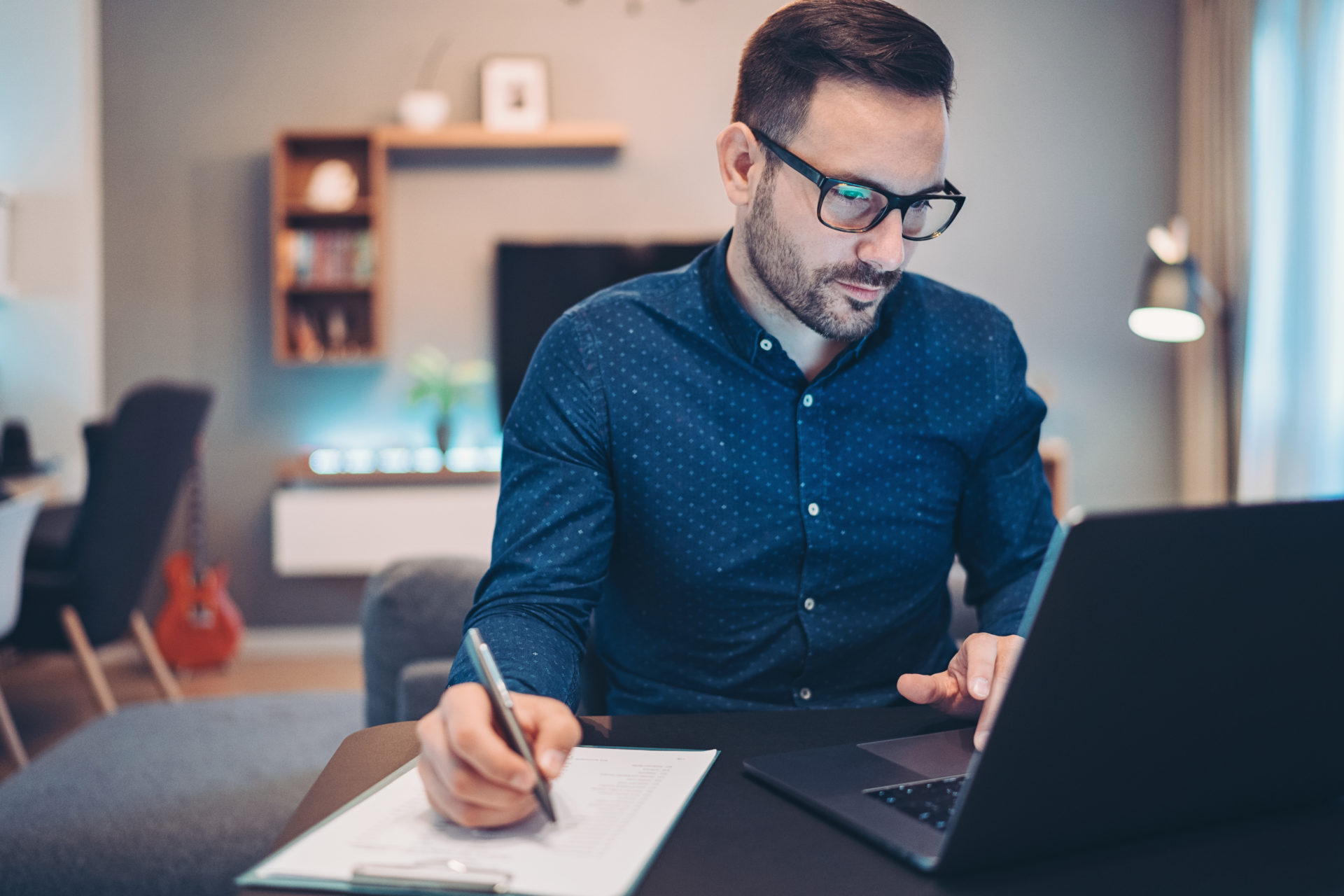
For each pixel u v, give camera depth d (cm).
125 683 375
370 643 155
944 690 79
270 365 437
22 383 401
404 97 432
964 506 112
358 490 419
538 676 77
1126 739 53
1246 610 53
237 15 432
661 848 57
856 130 83
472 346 442
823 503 101
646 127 442
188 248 433
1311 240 387
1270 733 57
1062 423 455
